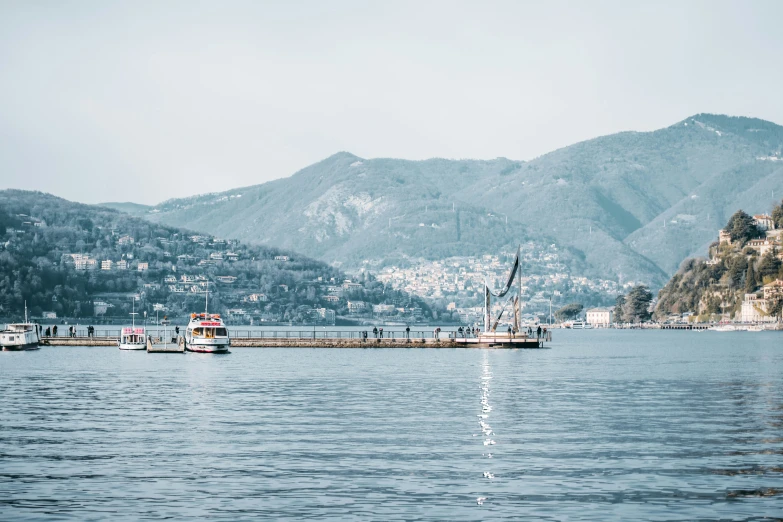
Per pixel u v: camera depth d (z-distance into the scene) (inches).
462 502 2199.8
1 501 2207.2
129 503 2190.0
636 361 7682.1
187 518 2071.9
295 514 2101.4
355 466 2583.7
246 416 3587.6
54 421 3435.0
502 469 2549.2
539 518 2070.6
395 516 2086.6
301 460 2664.9
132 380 5255.9
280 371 5984.3
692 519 2063.2
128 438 3034.0
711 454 2765.7
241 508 2149.4
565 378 5506.9
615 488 2331.4
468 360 7327.8
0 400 4163.4
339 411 3750.0
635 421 3457.2
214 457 2704.2
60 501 2207.2
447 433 3149.6
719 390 4736.7
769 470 2536.9
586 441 2992.1
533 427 3299.7
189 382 5118.1
